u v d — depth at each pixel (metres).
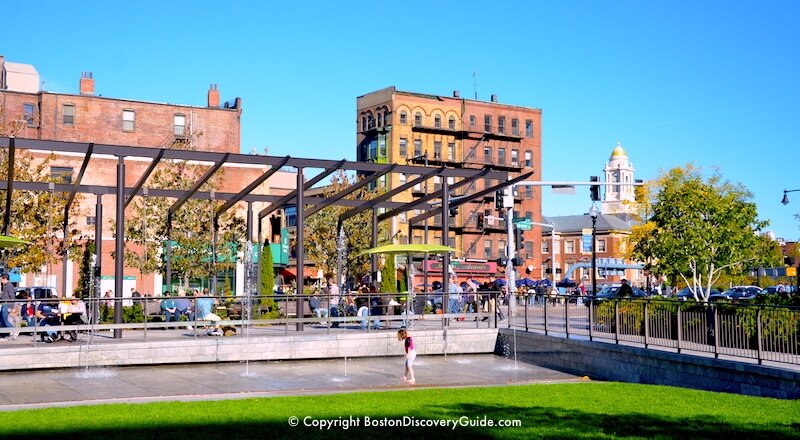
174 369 23.61
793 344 17.16
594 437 11.02
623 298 22.86
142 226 44.06
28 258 38.38
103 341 24.23
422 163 89.44
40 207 38.97
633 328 22.44
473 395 16.53
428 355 28.38
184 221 44.03
